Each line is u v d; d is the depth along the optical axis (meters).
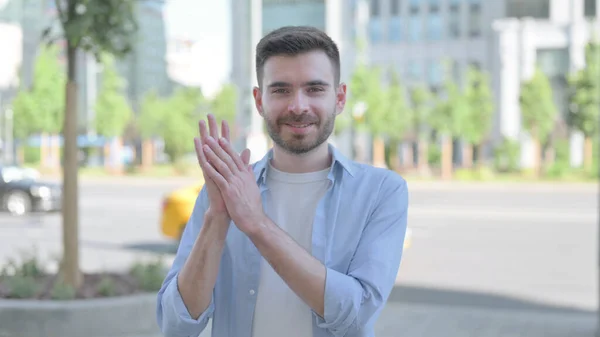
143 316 5.82
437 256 11.85
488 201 24.14
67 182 6.32
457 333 6.46
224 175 1.70
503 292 8.87
